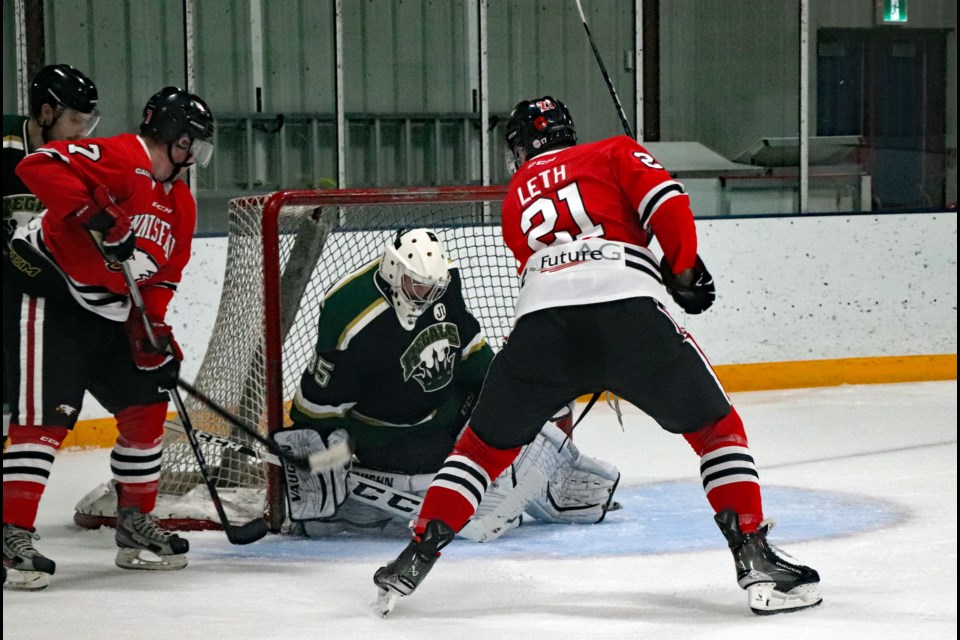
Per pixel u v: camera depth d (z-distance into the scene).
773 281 23.62
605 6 27.05
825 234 23.83
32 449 10.10
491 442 9.23
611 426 20.00
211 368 13.52
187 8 23.67
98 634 8.48
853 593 9.57
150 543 10.66
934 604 9.16
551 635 8.34
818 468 15.96
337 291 11.88
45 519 13.47
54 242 10.08
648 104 27.36
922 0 28.05
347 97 26.27
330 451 10.39
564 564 10.81
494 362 9.30
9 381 10.18
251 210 12.92
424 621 8.79
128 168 10.09
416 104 26.66
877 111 28.20
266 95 25.78
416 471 11.94
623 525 12.62
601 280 8.90
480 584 10.02
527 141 9.92
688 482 15.18
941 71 28.31
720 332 23.42
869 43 27.95
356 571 10.58
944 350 24.67
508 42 26.89
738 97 27.78
